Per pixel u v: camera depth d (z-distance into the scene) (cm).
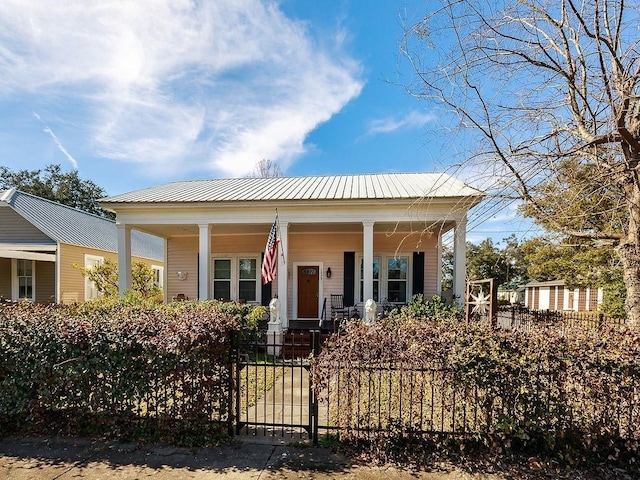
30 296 1452
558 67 445
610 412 326
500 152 466
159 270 2206
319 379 367
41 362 389
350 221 1025
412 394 357
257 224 1096
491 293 662
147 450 361
